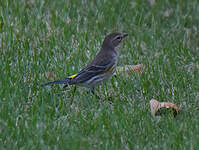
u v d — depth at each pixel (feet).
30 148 62.34
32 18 103.96
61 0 113.29
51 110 72.95
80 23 106.73
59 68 86.53
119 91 82.12
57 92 80.48
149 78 85.56
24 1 112.06
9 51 90.53
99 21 107.86
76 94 80.53
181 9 117.39
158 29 107.14
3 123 67.56
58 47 94.94
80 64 90.43
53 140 63.98
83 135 66.69
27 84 81.66
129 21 110.73
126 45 100.32
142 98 79.97
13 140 65.16
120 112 72.28
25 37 98.63
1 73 80.43
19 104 75.31
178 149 63.77
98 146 63.82
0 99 74.43
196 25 111.96
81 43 95.09
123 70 88.02
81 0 115.44
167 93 82.28
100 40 98.94
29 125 68.95
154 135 67.41
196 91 82.69
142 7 117.29
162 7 118.32
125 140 66.85
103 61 80.28
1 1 108.27
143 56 97.09
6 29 98.63
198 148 61.98
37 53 93.86
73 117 70.38
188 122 69.72
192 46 101.45
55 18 105.19
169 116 73.36
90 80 79.36
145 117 71.72
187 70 90.94
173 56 94.79
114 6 115.96
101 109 72.79
